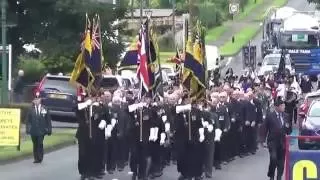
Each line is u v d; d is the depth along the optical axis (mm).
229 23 198625
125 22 71000
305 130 41312
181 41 125312
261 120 42750
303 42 92875
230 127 38781
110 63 68000
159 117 31969
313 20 94875
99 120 31922
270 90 54562
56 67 72938
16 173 34125
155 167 32688
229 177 33500
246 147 42281
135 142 31672
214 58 100812
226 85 41406
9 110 39688
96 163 32125
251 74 73500
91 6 65500
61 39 67375
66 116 53656
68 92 53656
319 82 76938
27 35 68188
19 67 72375
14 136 39750
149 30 33562
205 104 32406
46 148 42719
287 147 22500
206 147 32750
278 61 87750
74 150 43750
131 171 32875
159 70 34031
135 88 47875
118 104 33812
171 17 133875
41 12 67125
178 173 34500
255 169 36406
